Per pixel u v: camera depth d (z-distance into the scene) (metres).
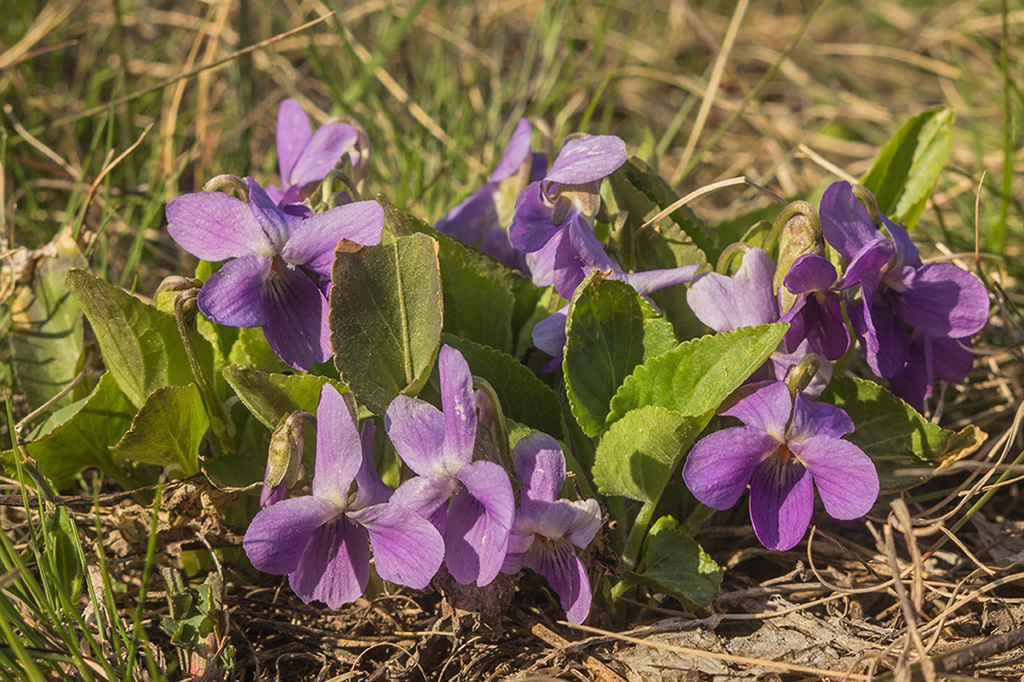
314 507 0.35
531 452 0.35
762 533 0.35
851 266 0.36
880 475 0.37
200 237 0.35
